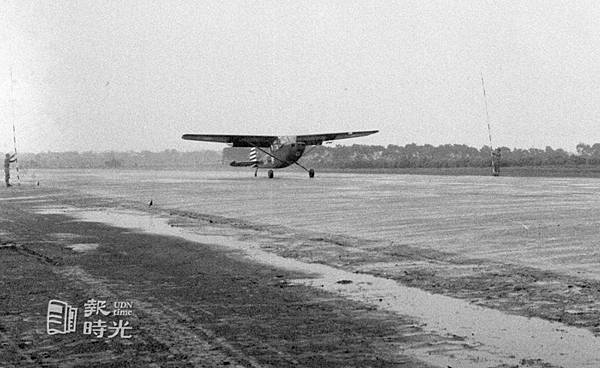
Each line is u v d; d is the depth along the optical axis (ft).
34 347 26.91
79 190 151.23
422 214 79.36
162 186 161.68
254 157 231.09
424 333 28.25
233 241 59.62
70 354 25.89
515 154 398.83
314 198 109.91
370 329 29.01
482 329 28.76
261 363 24.31
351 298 35.42
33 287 39.09
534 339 27.09
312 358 24.86
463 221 70.90
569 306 32.53
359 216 79.05
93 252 53.67
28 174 290.97
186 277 42.24
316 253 51.72
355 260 47.98
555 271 41.60
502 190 120.26
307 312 32.32
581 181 149.07
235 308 33.32
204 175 249.96
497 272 41.83
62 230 69.87
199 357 25.14
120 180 208.44
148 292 37.50
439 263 45.83
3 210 97.35
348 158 459.32
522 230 62.03
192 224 74.64
